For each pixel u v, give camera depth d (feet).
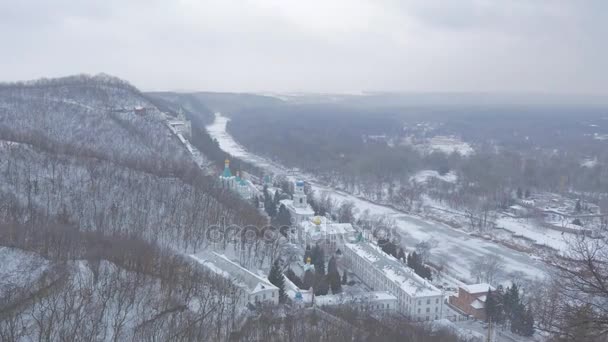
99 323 435.94
